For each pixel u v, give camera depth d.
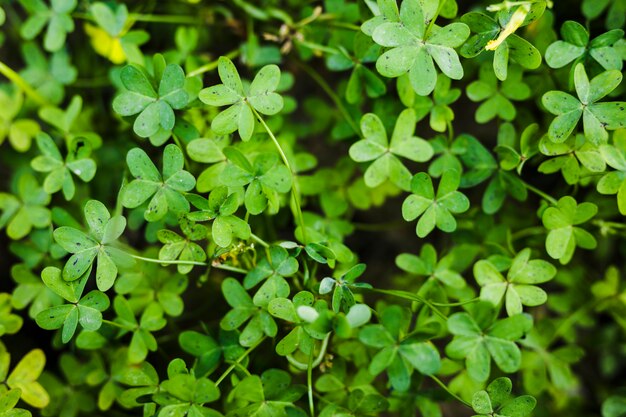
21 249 0.47
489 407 0.41
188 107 0.44
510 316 0.42
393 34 0.41
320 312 0.40
